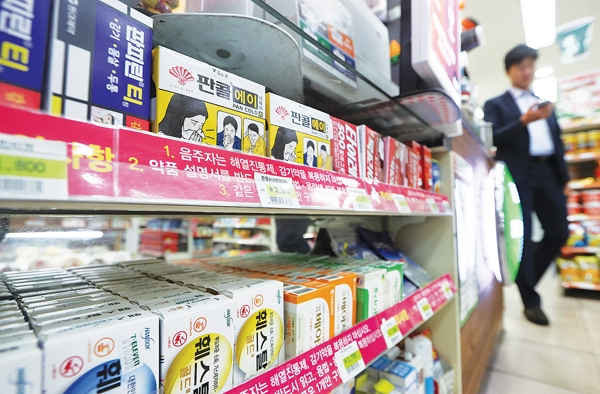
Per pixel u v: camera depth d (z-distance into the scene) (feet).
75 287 1.89
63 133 0.94
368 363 2.21
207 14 1.56
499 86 17.19
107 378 1.16
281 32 1.75
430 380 3.87
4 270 2.92
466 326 5.14
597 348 7.34
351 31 2.98
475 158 7.02
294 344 1.95
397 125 4.09
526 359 6.86
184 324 1.40
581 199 12.89
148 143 1.16
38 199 0.84
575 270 12.31
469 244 5.91
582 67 15.31
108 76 1.20
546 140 9.27
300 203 1.73
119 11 1.25
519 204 8.68
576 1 11.13
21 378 0.96
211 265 3.16
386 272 2.98
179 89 1.44
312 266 3.08
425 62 2.89
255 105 1.80
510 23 12.13
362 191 2.41
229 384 1.58
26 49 0.98
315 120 2.26
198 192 1.26
